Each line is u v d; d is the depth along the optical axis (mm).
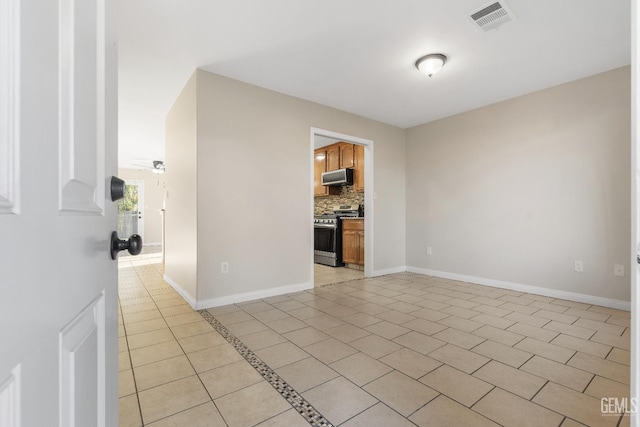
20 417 336
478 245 3896
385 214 4520
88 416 571
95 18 616
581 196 3059
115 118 766
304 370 1755
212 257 2932
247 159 3158
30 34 377
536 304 3000
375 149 4391
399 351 1989
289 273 3473
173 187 3713
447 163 4246
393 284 3895
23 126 360
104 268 680
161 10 2061
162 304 3033
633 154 518
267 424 1312
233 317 2645
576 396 1496
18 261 343
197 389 1568
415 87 3293
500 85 3232
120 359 1888
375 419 1339
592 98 2996
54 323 428
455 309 2857
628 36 2369
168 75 2994
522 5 2029
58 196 447
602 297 2936
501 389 1560
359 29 2293
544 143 3312
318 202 6859
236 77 3047
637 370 512
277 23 2215
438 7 2059
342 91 3387
